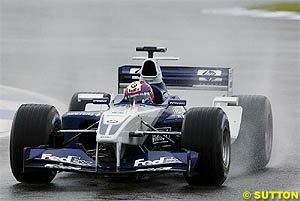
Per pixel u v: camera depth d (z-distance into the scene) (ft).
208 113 123.65
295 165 146.51
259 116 146.41
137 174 121.29
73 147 133.69
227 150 127.75
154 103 134.62
